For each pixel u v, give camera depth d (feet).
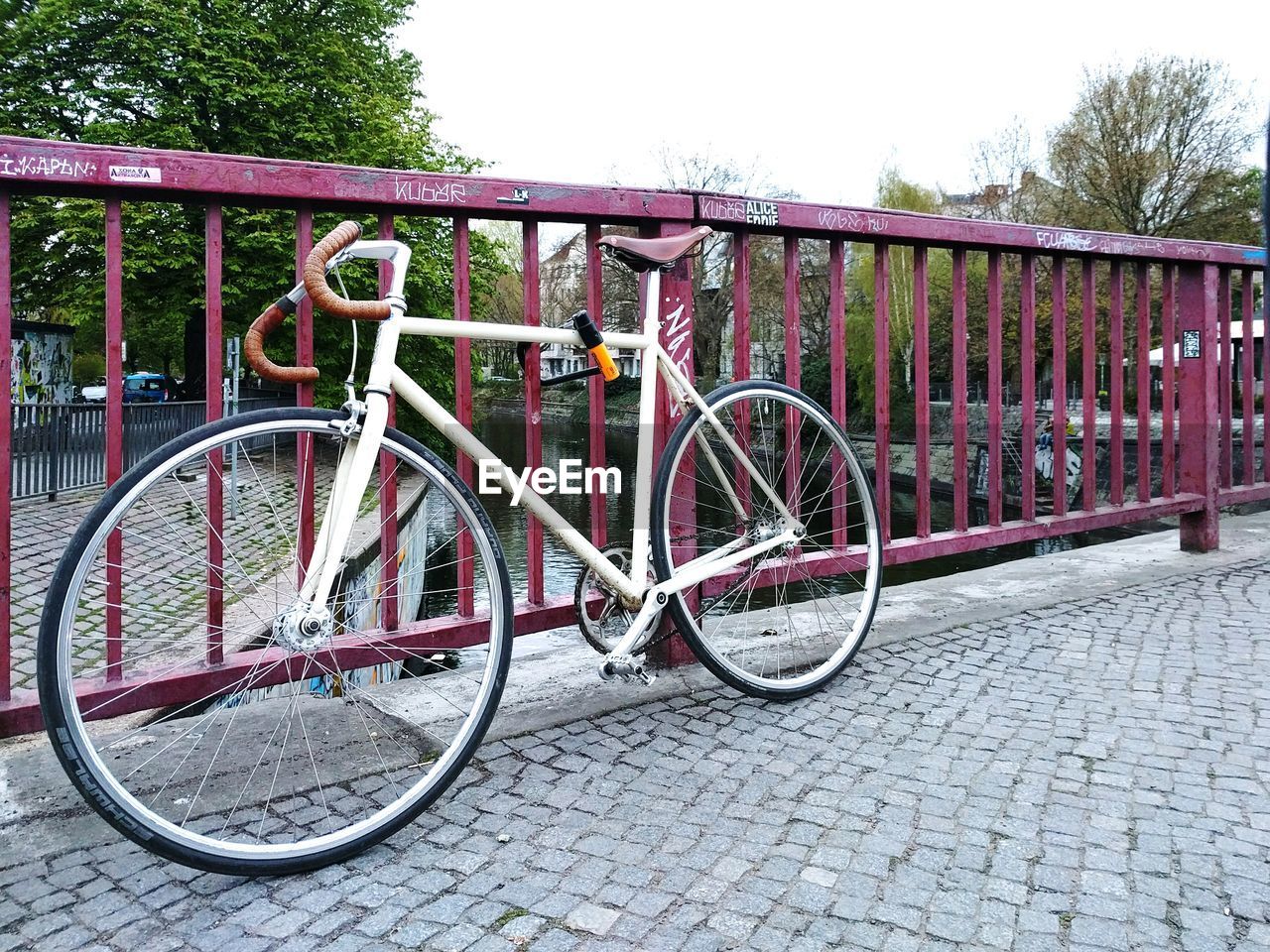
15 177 5.70
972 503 69.67
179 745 6.55
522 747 6.63
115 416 6.14
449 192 7.08
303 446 6.21
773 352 89.97
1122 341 12.30
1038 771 6.13
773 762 6.34
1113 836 5.25
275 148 58.80
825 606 9.61
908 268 98.63
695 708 7.37
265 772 6.09
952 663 8.41
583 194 7.66
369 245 5.99
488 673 5.93
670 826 5.45
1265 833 5.25
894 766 6.24
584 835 5.36
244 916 4.54
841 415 9.67
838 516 9.17
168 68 55.42
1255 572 11.75
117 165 5.93
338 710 7.28
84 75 56.03
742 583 8.37
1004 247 10.81
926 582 11.75
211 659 6.37
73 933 4.38
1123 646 8.84
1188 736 6.66
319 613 5.30
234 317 57.82
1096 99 70.59
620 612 7.17
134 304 58.18
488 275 60.29
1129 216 70.03
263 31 59.52
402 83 71.15
